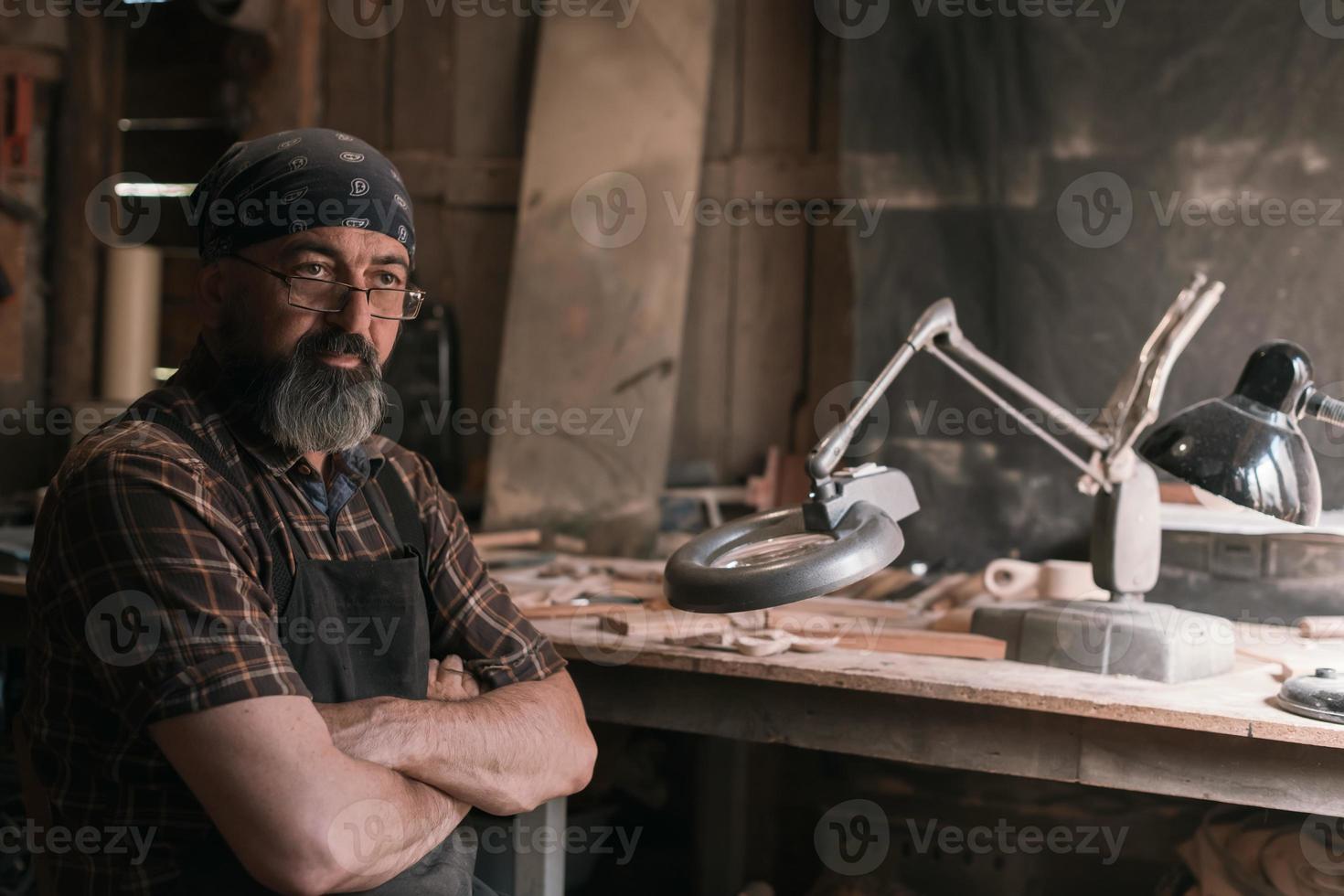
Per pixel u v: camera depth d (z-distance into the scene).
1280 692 1.70
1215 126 2.50
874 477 1.47
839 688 1.90
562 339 3.22
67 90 3.92
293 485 1.56
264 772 1.31
